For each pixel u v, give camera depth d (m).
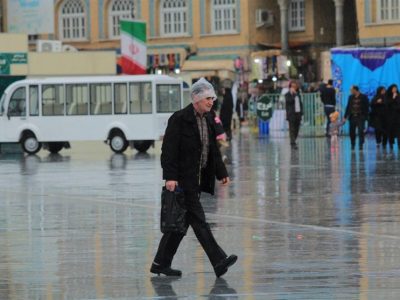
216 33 122.19
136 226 29.72
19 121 68.62
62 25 128.38
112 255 24.67
